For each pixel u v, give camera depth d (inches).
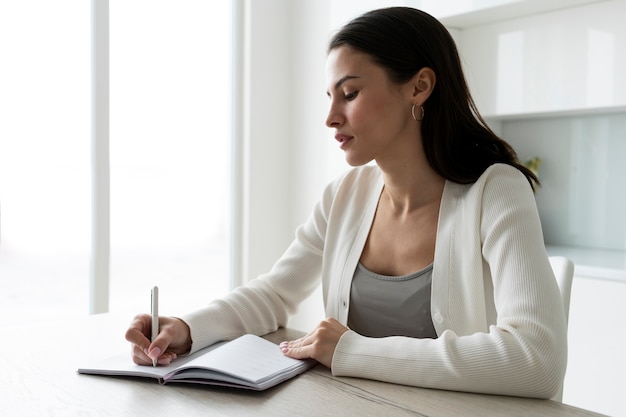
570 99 89.4
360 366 38.0
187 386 36.9
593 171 102.5
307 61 127.0
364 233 50.9
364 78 45.4
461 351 36.6
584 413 32.8
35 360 42.3
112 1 108.5
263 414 32.4
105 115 105.1
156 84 115.6
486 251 43.1
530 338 36.4
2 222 103.2
